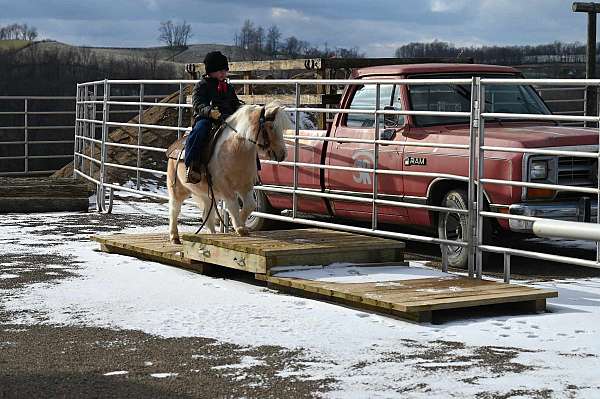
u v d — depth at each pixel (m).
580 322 8.23
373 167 11.79
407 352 7.25
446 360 6.99
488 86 12.00
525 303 8.78
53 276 10.59
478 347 7.39
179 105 14.91
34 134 31.41
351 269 10.04
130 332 7.97
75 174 20.41
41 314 8.69
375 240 10.59
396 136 11.66
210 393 6.20
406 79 11.21
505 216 9.77
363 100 12.37
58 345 7.53
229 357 7.12
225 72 11.44
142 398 6.08
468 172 10.72
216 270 10.91
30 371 6.75
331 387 6.31
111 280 10.38
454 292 8.80
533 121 11.91
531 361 6.93
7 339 7.73
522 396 6.06
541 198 10.45
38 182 17.45
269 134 10.48
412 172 10.87
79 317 8.56
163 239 12.47
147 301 9.26
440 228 11.16
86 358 7.12
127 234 13.06
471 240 9.97
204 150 11.05
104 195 17.53
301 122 14.65
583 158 10.70
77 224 15.48
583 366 6.78
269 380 6.49
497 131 11.02
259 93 17.42
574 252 12.23
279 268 9.83
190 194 11.94
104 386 6.36
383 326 8.15
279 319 8.42
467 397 6.06
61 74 38.41
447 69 12.18
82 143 20.67
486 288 9.01
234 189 10.94
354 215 12.48
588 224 9.02
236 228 11.02
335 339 7.68
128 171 20.44
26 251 12.48
